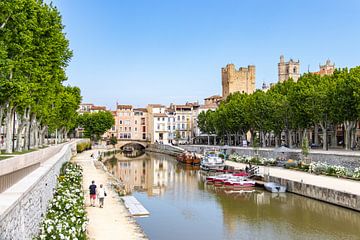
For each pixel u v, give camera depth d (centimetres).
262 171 5841
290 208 3934
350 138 7062
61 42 4222
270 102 8606
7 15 2845
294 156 6588
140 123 18362
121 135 18150
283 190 4750
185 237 3047
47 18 3931
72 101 7769
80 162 7469
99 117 14838
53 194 2933
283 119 8275
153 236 3069
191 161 9375
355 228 3141
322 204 3966
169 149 13550
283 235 3058
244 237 3031
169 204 4350
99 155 10288
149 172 7831
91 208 3338
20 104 3703
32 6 3278
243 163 7512
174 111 17762
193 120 17450
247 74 16900
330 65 15800
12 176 1831
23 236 1602
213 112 12788
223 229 3259
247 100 9731
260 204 4203
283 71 18175
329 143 9862
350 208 3594
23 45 3120
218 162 7669
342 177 4762
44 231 1853
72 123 10088
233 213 3834
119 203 3575
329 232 3078
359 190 3781
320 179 4694
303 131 8419
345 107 6222
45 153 3462
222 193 5038
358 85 5966
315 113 6862
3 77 2870
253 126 9469
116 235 2494
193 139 16950
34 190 1909
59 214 2267
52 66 4212
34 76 3622
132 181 6431
